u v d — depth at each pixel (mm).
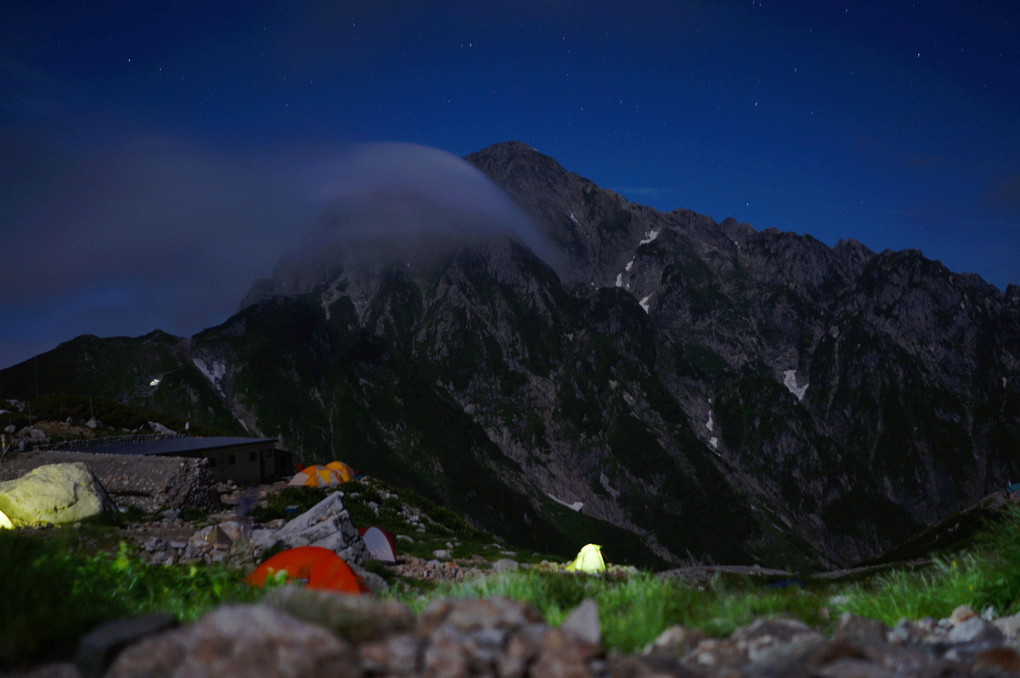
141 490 37312
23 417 61188
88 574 6457
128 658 3100
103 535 21531
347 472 57125
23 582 5113
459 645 3188
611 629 5840
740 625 5938
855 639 5199
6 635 4102
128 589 7098
